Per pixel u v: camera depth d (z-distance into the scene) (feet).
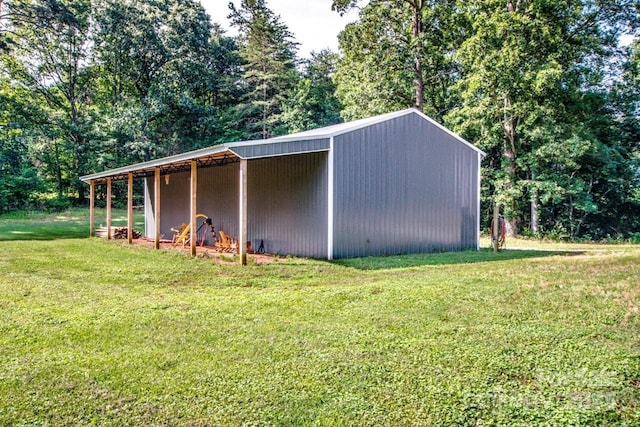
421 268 25.80
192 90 101.86
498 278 21.08
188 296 19.17
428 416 8.76
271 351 12.19
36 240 44.88
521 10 53.88
